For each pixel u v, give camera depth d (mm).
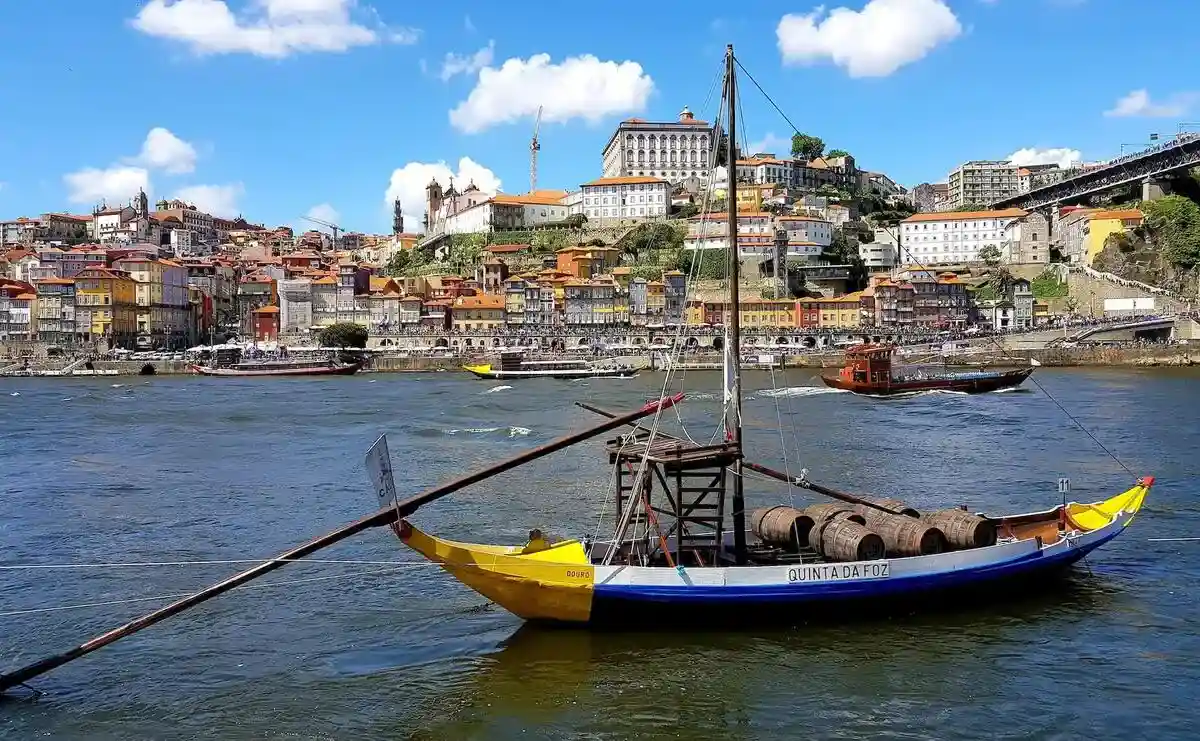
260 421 109375
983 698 29406
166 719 28750
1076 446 81000
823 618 34781
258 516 56469
